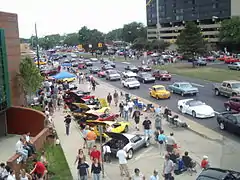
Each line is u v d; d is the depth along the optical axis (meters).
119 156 16.19
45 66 78.50
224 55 87.94
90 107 29.45
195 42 70.94
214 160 17.77
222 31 99.12
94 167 14.82
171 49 126.06
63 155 19.56
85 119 26.44
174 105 33.25
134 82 46.44
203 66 69.56
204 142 21.09
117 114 28.52
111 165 18.00
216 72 57.50
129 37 173.75
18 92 31.27
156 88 38.28
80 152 15.41
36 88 32.62
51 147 21.09
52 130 22.98
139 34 167.62
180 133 23.42
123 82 48.19
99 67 77.62
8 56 29.66
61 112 32.41
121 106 28.92
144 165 17.72
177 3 129.12
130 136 19.73
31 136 26.77
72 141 22.39
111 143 19.28
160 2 140.00
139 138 19.97
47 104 33.16
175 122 25.02
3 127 26.75
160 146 19.67
